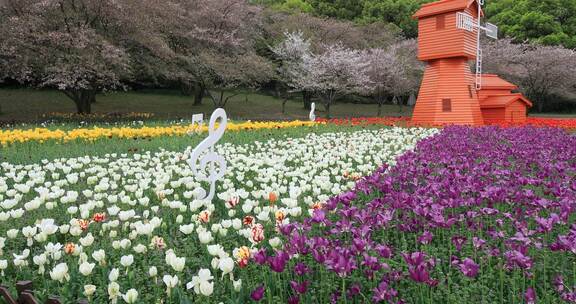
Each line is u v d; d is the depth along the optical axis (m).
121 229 5.56
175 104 34.97
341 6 49.47
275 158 10.16
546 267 4.12
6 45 21.31
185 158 9.98
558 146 11.72
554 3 48.03
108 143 12.85
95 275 4.29
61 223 5.94
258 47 40.31
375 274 3.85
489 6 51.66
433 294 3.65
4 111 27.08
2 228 5.50
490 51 38.75
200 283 3.38
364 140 14.65
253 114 33.16
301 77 33.47
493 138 14.10
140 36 24.08
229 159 9.85
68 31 22.06
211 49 28.94
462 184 6.41
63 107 29.83
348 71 32.25
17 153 10.74
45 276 4.33
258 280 4.04
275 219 5.41
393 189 6.61
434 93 24.42
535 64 39.78
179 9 27.42
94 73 22.38
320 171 9.65
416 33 50.00
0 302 3.50
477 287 3.79
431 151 10.97
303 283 3.42
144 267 4.31
